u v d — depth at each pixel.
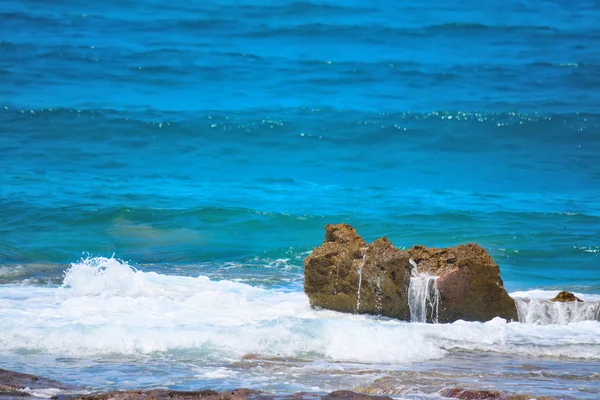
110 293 51.16
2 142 105.94
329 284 47.66
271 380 34.06
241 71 142.38
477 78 142.00
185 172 100.12
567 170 103.25
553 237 71.50
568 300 47.75
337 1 180.12
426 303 45.72
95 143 108.81
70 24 161.88
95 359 37.50
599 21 177.88
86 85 131.88
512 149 111.94
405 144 113.25
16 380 32.84
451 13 178.38
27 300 48.81
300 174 101.19
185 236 72.50
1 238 69.38
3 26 158.12
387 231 73.94
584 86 138.75
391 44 159.38
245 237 72.81
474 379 34.03
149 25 163.38
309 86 136.62
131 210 78.38
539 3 186.88
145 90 131.88
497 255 66.12
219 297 49.94
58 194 84.50
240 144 111.00
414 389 32.31
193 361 37.22
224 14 171.00
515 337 42.34
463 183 97.50
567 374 35.12
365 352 38.56
